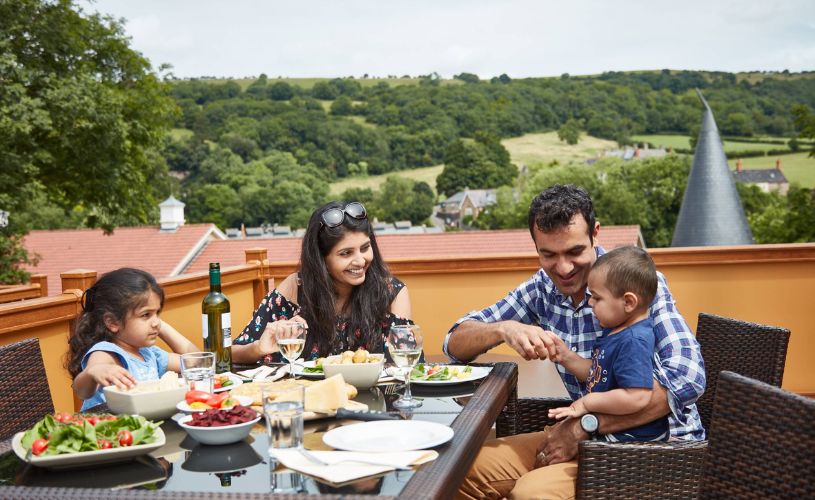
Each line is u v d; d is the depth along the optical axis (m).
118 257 37.88
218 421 1.55
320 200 67.62
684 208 41.25
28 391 2.13
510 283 4.99
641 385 2.02
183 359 1.79
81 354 2.20
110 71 23.75
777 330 2.37
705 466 1.58
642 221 66.88
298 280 2.73
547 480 2.05
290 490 1.25
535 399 2.62
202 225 38.88
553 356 2.31
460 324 2.60
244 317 5.14
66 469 1.39
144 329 2.23
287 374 2.21
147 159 25.44
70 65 21.64
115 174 21.42
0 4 19.50
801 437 1.39
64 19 21.28
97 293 2.22
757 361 2.42
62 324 3.30
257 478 1.32
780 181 74.56
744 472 1.50
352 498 1.18
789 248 4.83
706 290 4.92
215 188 63.16
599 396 2.07
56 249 38.84
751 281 4.89
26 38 20.30
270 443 1.44
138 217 23.64
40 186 19.17
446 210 74.69
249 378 2.14
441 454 1.43
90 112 19.75
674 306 2.25
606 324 2.20
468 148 77.00
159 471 1.38
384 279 2.67
